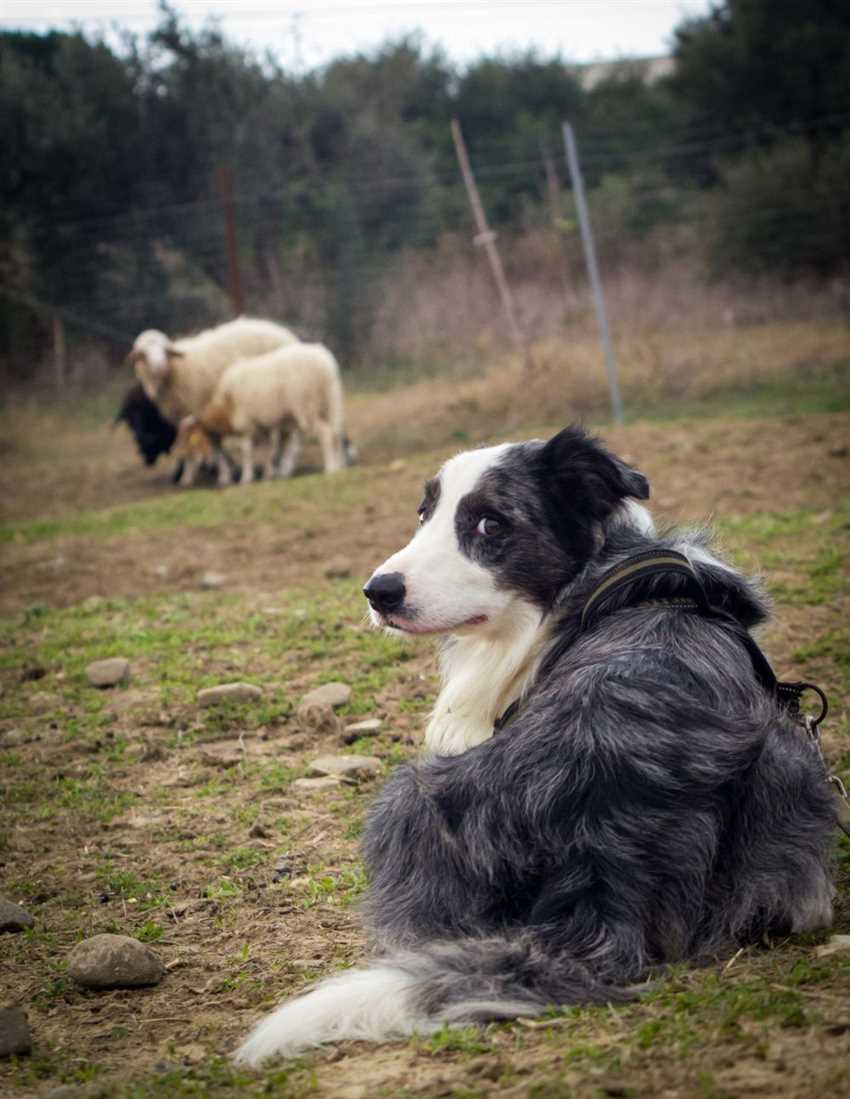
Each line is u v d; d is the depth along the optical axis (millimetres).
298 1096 2689
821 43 32562
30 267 29000
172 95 31656
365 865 3590
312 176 32406
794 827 3389
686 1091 2451
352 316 27641
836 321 23688
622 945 3020
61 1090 2803
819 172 28078
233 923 4117
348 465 16234
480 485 3836
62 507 15672
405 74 38250
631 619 3584
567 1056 2682
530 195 34156
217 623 8312
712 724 3246
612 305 24422
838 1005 2787
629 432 14883
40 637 8391
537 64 39594
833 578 7945
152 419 17797
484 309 25422
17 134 29812
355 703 6465
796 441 13359
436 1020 2980
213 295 29625
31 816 5281
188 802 5352
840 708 5801
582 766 3137
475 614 3805
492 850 3188
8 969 3857
